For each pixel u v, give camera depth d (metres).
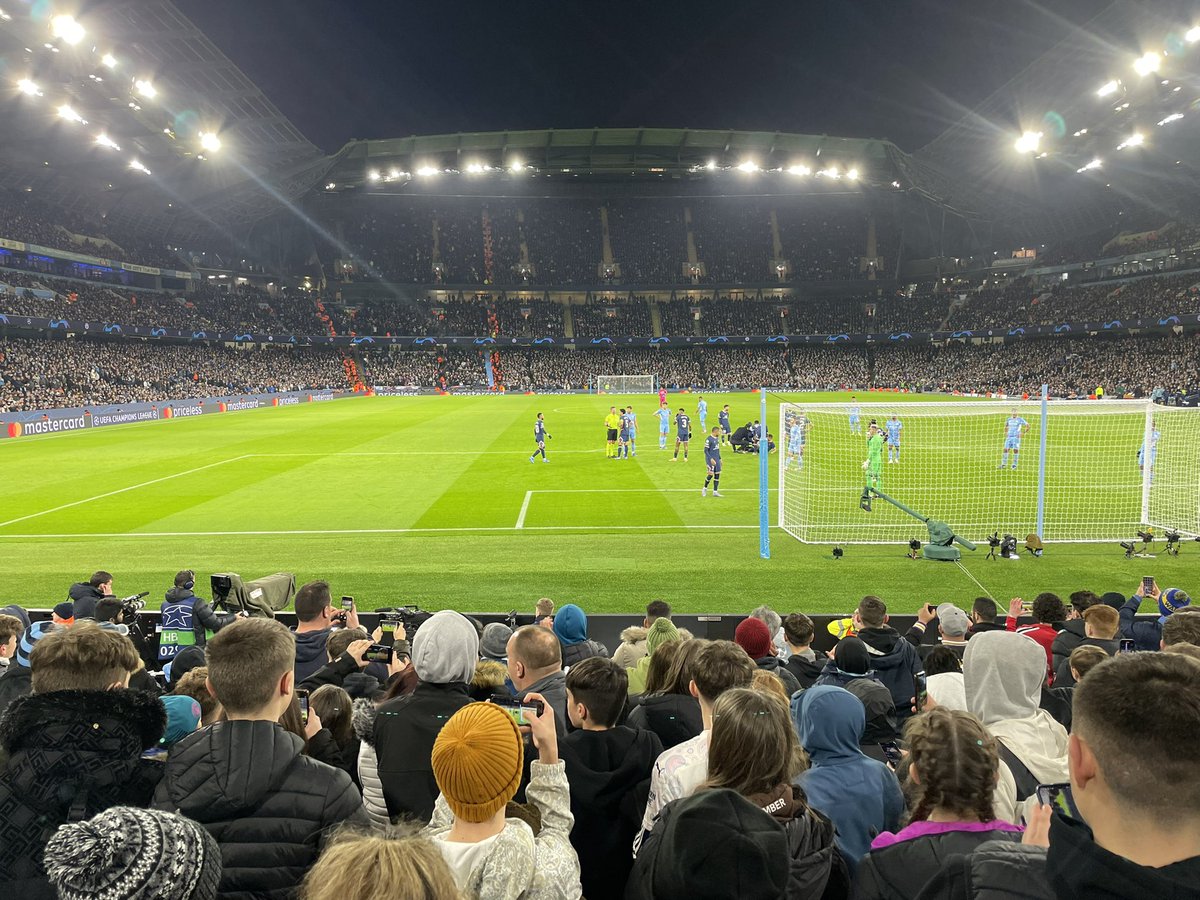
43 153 52.47
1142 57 44.59
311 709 4.27
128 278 69.44
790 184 90.25
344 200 90.44
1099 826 1.63
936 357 86.00
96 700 2.52
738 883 2.19
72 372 52.66
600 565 14.20
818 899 2.66
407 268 95.19
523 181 89.81
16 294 55.38
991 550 14.67
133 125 48.78
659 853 2.37
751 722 2.72
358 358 89.56
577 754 3.39
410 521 18.05
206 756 2.53
